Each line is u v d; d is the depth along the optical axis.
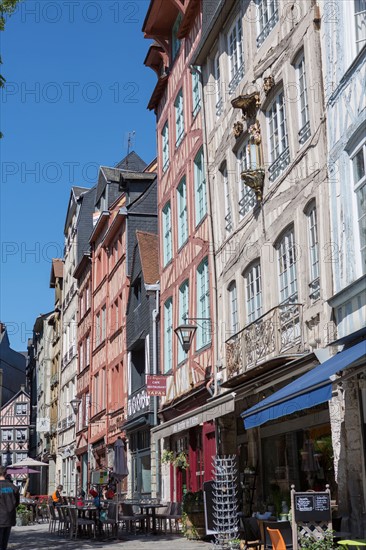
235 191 17.06
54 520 21.11
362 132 10.97
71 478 41.66
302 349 12.62
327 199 12.16
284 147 14.48
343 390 11.19
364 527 10.52
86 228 43.59
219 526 12.92
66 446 43.56
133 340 27.27
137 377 28.02
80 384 40.09
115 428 30.44
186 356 20.48
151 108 25.56
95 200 42.97
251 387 14.02
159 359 23.78
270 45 15.10
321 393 9.40
